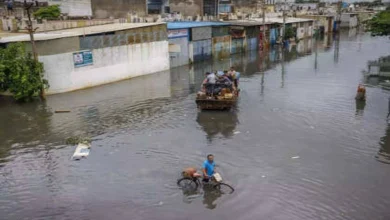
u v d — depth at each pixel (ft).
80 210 35.27
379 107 67.97
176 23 129.18
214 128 57.47
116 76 91.91
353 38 208.03
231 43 143.33
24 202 36.78
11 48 71.10
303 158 46.11
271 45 174.50
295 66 115.85
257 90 82.48
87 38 82.58
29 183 40.57
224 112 65.77
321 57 134.72
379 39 198.90
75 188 39.37
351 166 43.93
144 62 100.32
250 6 245.86
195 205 35.81
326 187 39.09
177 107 69.36
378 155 46.98
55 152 48.96
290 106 69.31
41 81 74.38
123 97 76.84
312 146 49.93
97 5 162.71
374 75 96.53
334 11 308.19
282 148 49.29
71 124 59.98
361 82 89.30
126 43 93.15
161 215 34.30
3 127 59.06
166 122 60.59
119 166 44.37
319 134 54.44
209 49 130.31
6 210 35.45
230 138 53.06
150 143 51.47
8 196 37.96
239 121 60.75
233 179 40.73
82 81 82.94
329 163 44.73
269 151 48.29
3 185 40.24
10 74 71.36
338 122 59.77
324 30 240.32
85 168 43.98
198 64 122.01
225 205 35.76
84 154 47.65
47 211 35.19
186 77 98.89
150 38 100.89
